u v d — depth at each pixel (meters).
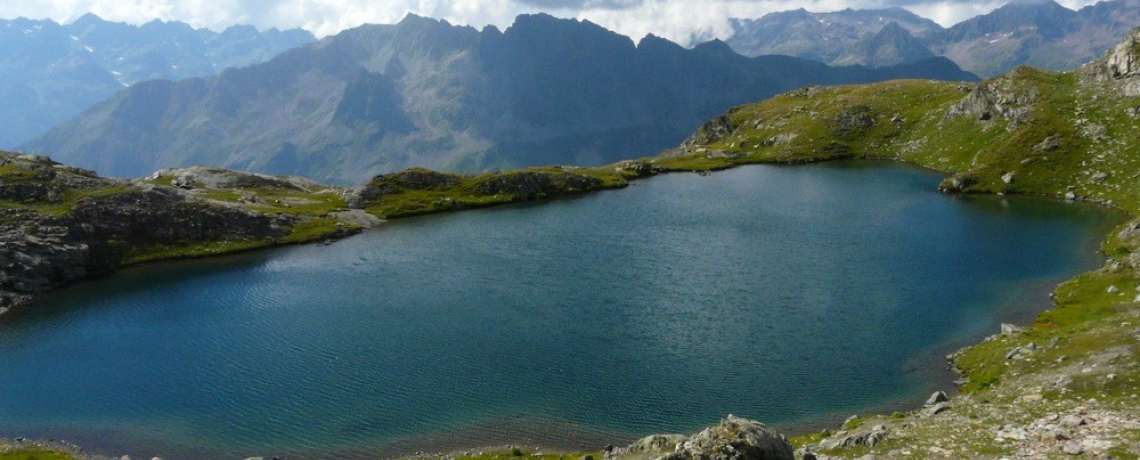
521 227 136.75
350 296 90.75
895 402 53.91
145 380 65.38
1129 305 60.84
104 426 56.69
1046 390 40.03
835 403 54.53
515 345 69.69
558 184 185.12
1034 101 168.38
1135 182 123.88
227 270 111.19
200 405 59.69
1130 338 45.66
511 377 62.12
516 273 98.75
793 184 172.62
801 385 58.00
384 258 114.25
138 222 125.12
